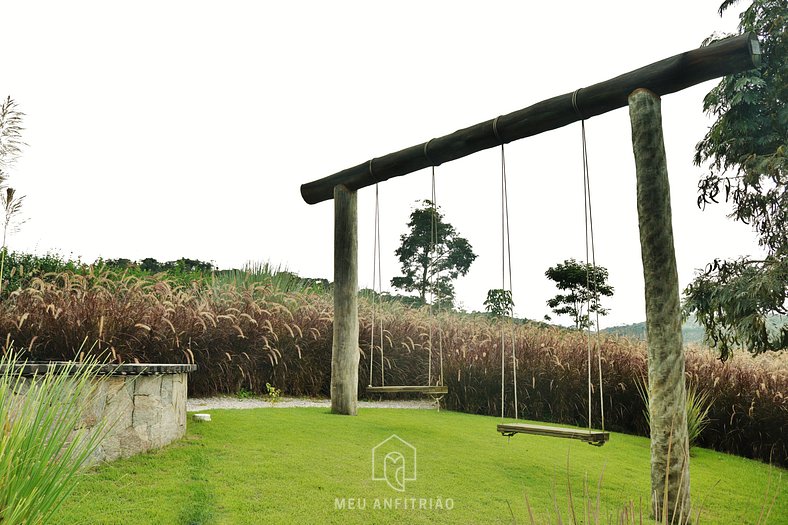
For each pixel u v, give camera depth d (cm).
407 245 2397
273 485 351
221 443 436
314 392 838
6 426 194
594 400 763
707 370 745
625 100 438
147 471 355
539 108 495
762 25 647
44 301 632
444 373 840
